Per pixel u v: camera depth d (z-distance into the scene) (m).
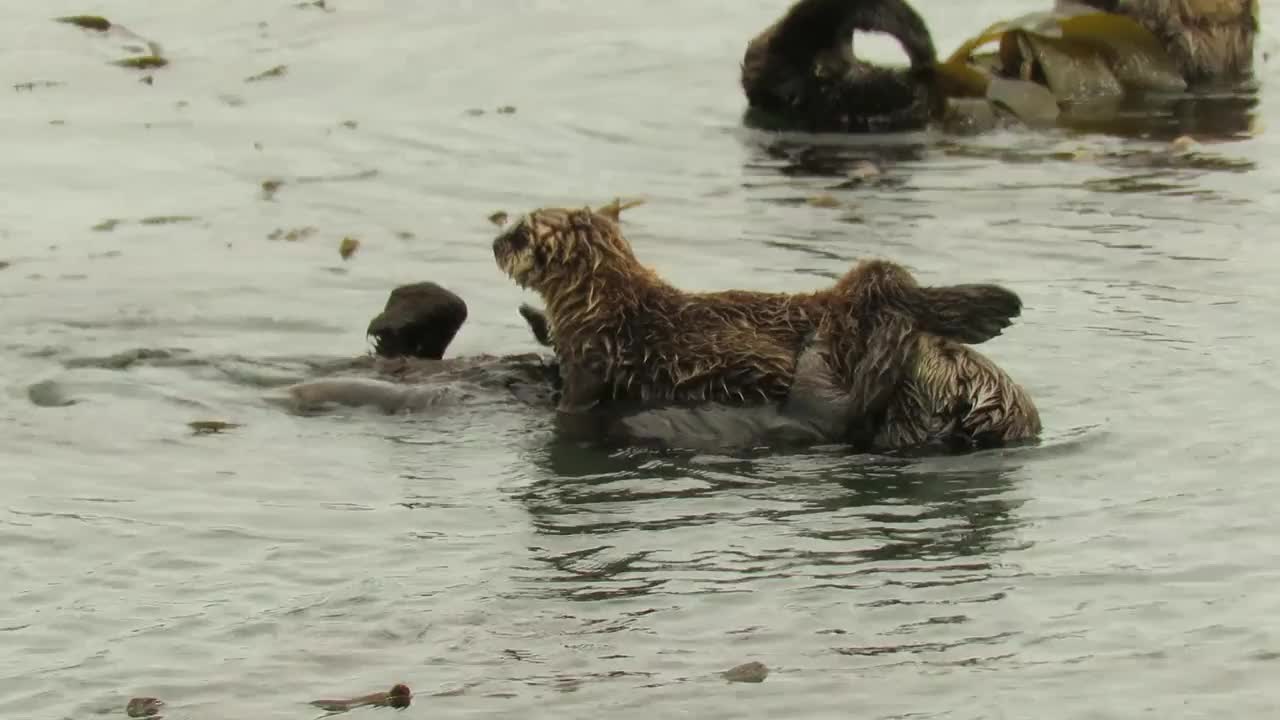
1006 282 28.05
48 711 15.28
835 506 19.67
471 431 22.33
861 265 22.14
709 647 16.31
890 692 15.45
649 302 23.11
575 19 48.22
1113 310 26.44
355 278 28.73
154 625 16.81
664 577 17.83
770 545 18.58
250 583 17.73
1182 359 24.22
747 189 33.91
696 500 19.94
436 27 47.56
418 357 24.64
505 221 31.86
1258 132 37.28
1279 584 17.38
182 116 39.50
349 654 16.27
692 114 39.69
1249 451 20.91
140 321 26.55
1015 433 21.44
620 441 21.92
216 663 16.09
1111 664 15.88
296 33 47.22
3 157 36.22
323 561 18.30
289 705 15.36
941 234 30.72
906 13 38.88
